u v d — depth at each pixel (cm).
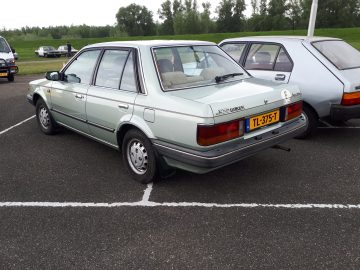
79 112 487
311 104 533
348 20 7019
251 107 357
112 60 435
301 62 543
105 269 275
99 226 332
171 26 9594
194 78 404
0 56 1416
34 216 352
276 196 383
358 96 508
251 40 616
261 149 367
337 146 533
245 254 289
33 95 615
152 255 290
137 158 412
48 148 550
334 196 381
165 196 388
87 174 450
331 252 289
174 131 349
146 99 377
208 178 429
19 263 284
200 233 318
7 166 480
